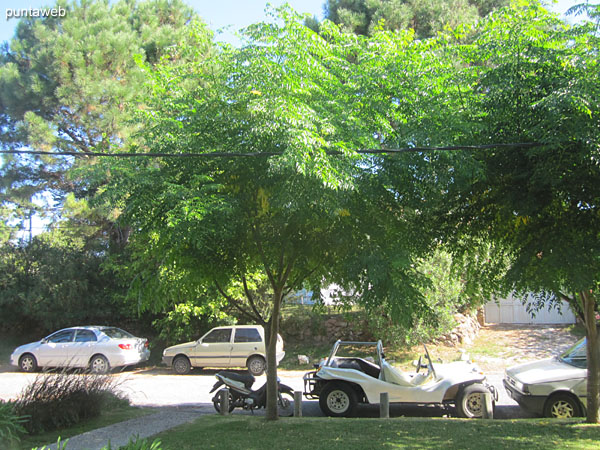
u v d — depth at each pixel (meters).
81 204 20.55
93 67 19.03
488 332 20.81
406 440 7.54
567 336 19.48
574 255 7.16
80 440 7.88
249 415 10.46
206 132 7.85
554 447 6.95
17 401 8.52
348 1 25.09
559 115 6.92
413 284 7.74
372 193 7.57
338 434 7.99
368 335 19.61
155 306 9.82
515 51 7.91
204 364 17.17
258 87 7.47
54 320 21.58
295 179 6.86
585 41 7.77
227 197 7.25
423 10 22.78
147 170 7.59
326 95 7.68
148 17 22.83
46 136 19.06
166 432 8.35
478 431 8.09
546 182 7.23
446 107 7.95
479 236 8.97
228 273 8.80
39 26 20.55
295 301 22.72
